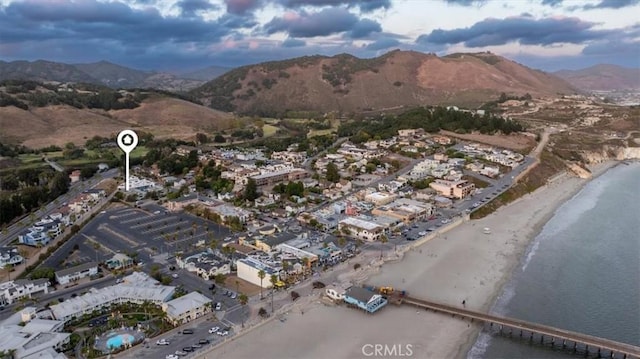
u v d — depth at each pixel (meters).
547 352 123.38
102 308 139.50
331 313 138.88
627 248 194.38
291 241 187.62
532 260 181.50
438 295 151.12
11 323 131.00
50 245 193.75
